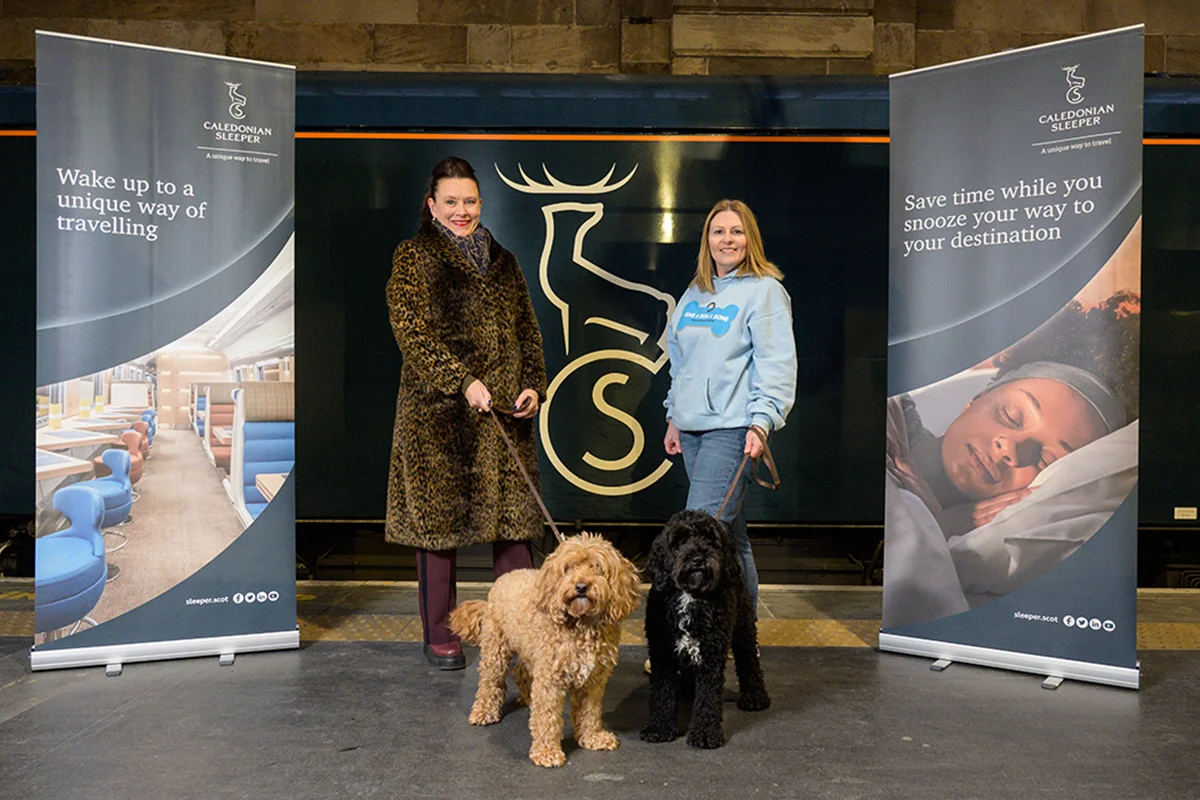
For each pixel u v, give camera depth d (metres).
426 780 2.82
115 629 4.02
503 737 3.20
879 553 6.05
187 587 4.11
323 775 2.86
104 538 4.02
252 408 4.21
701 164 5.52
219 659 4.11
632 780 2.83
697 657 3.11
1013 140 4.00
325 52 8.78
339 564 6.12
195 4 8.73
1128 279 3.78
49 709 3.45
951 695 3.70
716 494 3.83
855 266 5.54
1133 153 3.75
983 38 8.83
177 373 4.12
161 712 3.43
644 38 8.50
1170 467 5.53
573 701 3.17
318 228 5.55
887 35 8.66
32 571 6.07
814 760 3.01
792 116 5.51
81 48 3.95
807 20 8.29
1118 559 3.79
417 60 8.80
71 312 3.98
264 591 4.23
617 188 5.53
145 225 4.06
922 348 4.23
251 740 3.15
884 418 5.54
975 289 4.10
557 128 5.52
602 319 5.54
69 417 3.98
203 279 4.15
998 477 4.05
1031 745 3.15
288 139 4.27
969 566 4.11
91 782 2.79
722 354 3.85
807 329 5.55
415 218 5.55
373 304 5.56
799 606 5.28
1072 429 3.89
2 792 2.71
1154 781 2.85
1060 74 3.88
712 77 5.58
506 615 3.25
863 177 5.53
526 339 4.19
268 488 4.23
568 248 5.53
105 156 4.00
